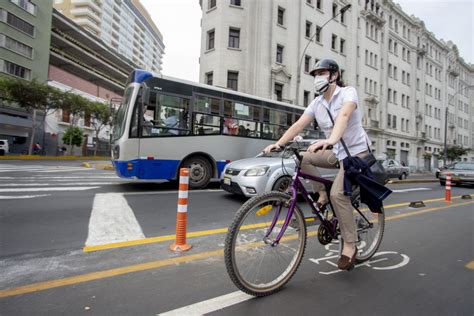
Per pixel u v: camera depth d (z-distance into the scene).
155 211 5.41
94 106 32.97
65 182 9.14
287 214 2.54
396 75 40.59
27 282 2.53
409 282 2.74
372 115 35.31
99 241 3.65
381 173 2.71
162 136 8.03
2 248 3.34
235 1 24.47
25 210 5.09
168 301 2.25
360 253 3.17
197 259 3.15
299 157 2.62
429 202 8.30
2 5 30.00
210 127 8.88
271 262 2.46
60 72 40.91
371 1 36.28
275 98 25.14
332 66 2.66
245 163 6.50
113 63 61.81
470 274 2.97
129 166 7.59
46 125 34.91
